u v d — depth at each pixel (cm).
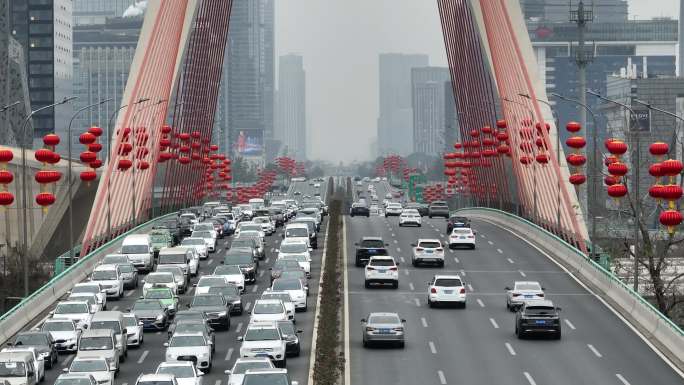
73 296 14962
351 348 12788
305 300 15725
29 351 10788
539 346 12812
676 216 12975
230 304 15388
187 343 11481
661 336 13162
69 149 19475
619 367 11488
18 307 14788
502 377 10981
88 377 9519
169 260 18800
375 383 10725
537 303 13262
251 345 11506
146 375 9425
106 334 11438
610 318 14850
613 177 16275
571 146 18862
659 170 13162
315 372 10412
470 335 13650
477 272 19712
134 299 17050
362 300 16512
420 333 13788
